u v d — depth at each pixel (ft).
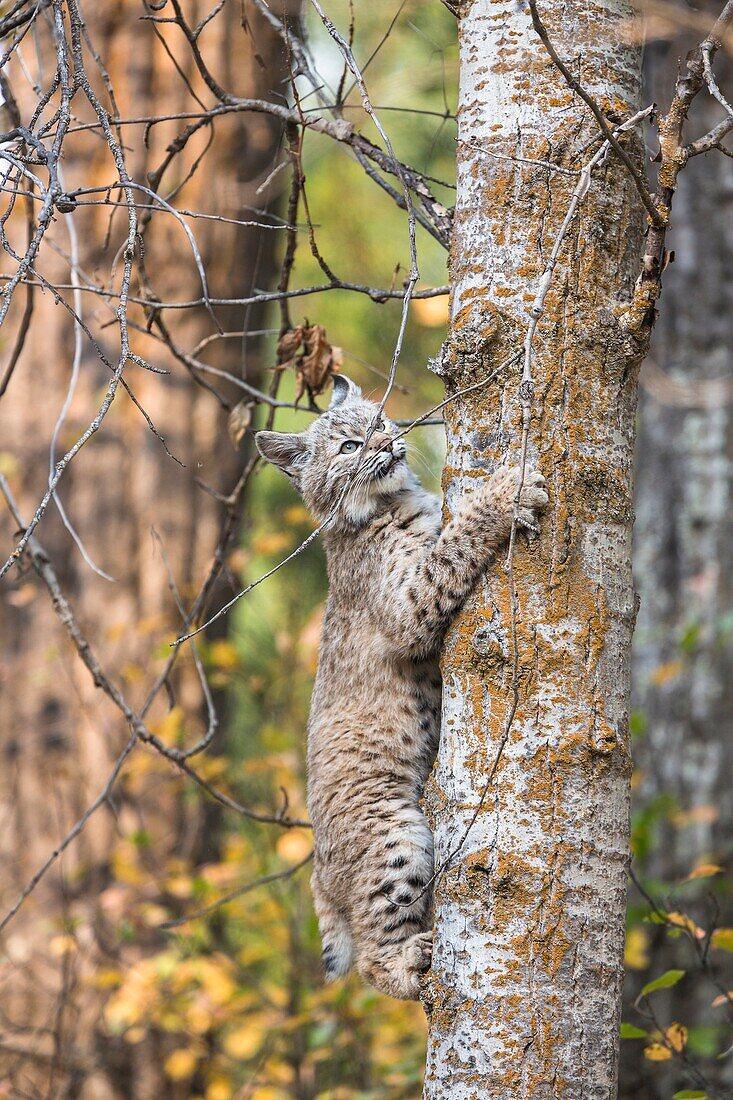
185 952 39.29
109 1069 42.73
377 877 25.18
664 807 33.45
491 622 18.57
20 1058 40.73
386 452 27.45
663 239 17.92
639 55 19.53
